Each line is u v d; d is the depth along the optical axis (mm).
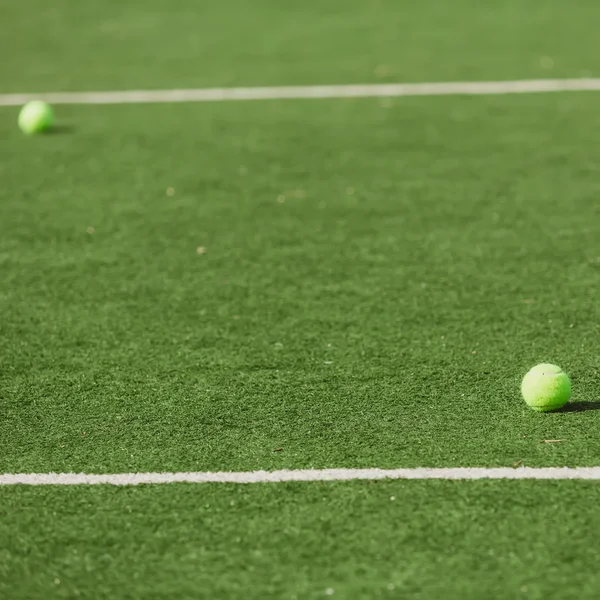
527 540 4875
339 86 15164
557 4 20516
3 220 10000
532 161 11492
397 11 20578
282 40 18422
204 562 4789
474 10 20359
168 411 6305
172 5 22000
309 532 4984
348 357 6996
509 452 5676
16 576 4734
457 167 11383
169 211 10188
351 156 11914
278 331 7449
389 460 5625
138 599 4555
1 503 5309
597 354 6930
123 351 7176
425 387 6527
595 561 4707
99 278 8531
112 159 12008
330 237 9398
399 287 8219
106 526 5086
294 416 6191
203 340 7320
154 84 15625
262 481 5449
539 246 9016
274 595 4547
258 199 10516
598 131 12516
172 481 5480
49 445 5918
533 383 6078
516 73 15492
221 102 14508
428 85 15047
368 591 4551
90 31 19812
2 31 20062
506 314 7641
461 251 8969
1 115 14141
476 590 4543
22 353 7176
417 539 4906
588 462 5547
